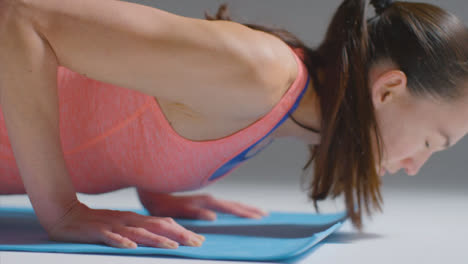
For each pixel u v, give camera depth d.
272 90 1.26
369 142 1.40
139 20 1.21
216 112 1.31
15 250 1.26
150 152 1.47
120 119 1.47
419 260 1.28
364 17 1.38
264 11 4.75
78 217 1.33
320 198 1.49
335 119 1.38
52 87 1.27
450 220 2.03
